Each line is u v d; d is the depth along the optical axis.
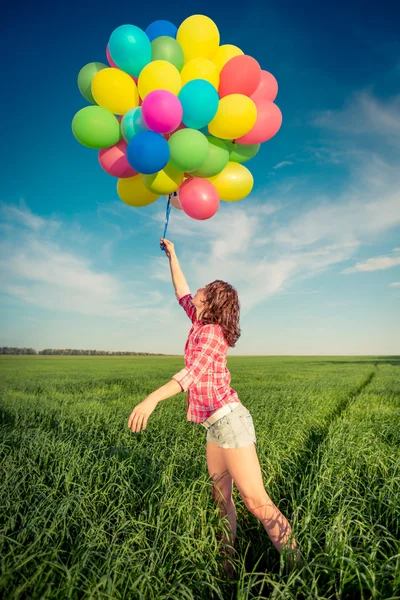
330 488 3.68
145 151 3.07
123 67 3.41
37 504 3.30
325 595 2.28
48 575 2.16
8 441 5.56
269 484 4.01
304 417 8.05
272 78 3.98
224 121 3.31
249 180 3.86
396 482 3.71
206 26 3.57
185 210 3.61
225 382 2.67
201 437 6.02
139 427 2.33
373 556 2.42
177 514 2.98
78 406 10.16
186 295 3.39
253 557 2.88
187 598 2.10
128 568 2.35
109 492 3.69
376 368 37.72
